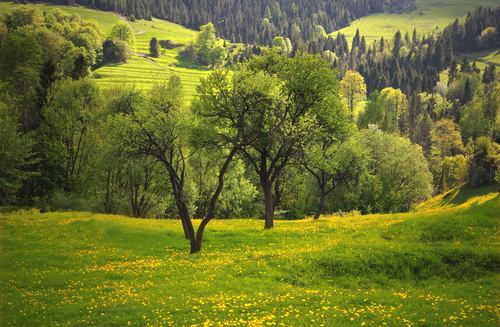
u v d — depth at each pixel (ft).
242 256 66.80
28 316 39.55
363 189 177.27
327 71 102.78
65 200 151.84
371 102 310.45
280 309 38.40
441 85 644.69
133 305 41.81
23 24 411.75
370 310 36.68
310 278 52.08
